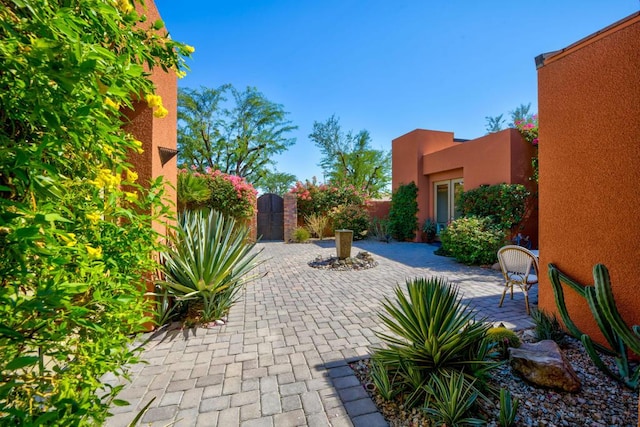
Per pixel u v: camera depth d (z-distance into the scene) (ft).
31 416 2.71
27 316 3.18
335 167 71.15
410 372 6.84
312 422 6.12
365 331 10.82
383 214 49.08
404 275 20.17
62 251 3.25
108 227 4.59
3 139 2.78
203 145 62.64
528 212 26.21
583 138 9.39
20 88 2.70
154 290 11.02
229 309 13.25
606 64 8.70
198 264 11.53
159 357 8.94
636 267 8.03
